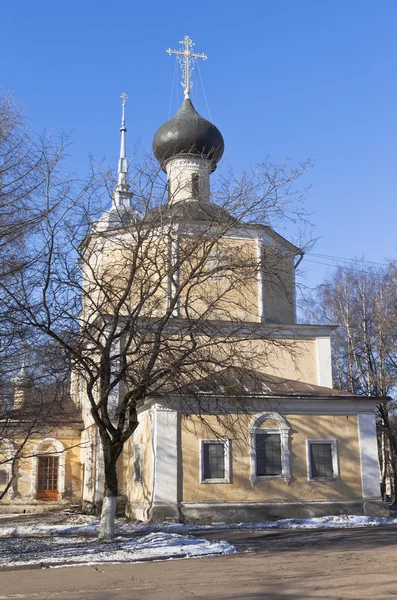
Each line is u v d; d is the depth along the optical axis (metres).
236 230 20.16
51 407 17.61
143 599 9.33
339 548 15.06
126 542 16.50
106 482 17.33
